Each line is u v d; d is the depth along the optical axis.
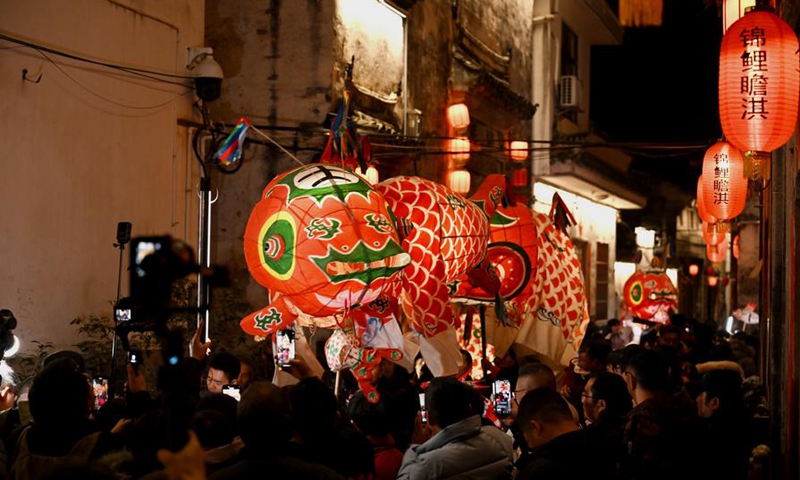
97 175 10.80
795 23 7.14
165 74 12.02
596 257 29.42
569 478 4.69
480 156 20.31
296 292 6.50
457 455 5.34
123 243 8.27
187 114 12.46
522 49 23.55
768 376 11.89
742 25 6.12
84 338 10.39
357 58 14.99
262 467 3.99
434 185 7.79
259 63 14.27
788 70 6.04
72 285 10.36
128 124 11.34
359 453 5.26
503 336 10.39
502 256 9.62
